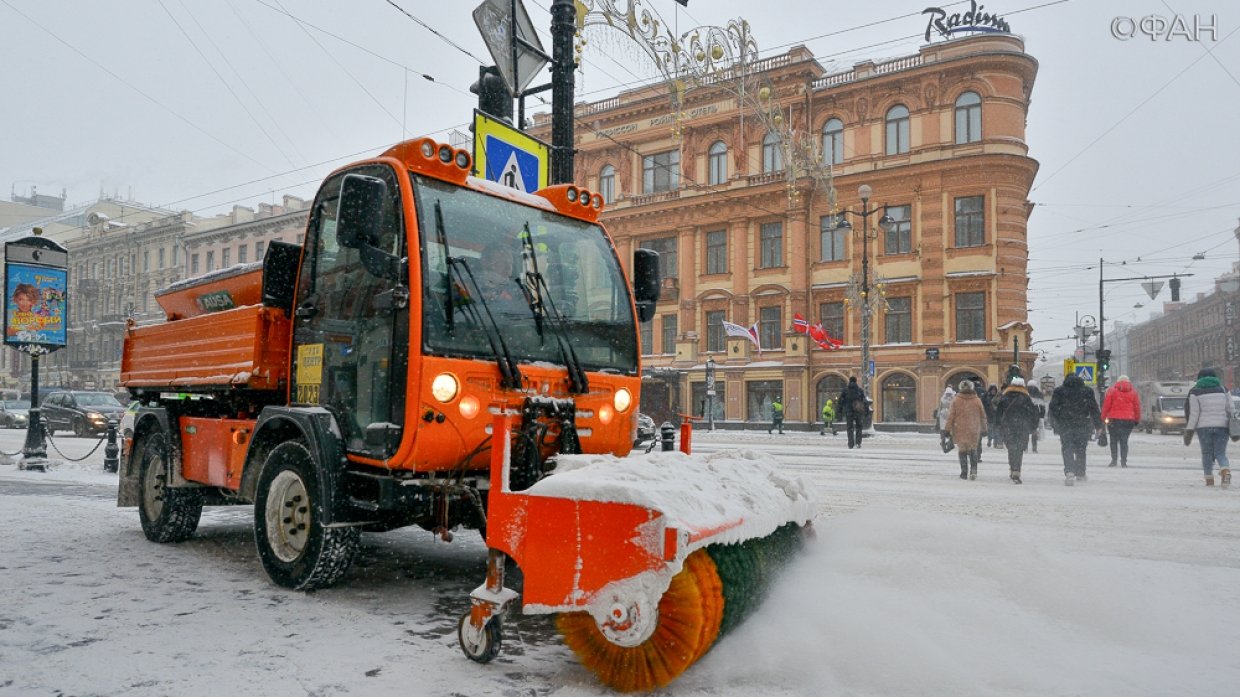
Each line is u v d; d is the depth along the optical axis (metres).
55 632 4.11
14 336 13.41
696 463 4.25
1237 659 3.73
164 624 4.27
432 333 4.39
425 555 6.31
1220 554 6.16
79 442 21.86
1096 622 4.23
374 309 4.65
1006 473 13.53
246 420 5.64
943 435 18.47
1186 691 3.31
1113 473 13.77
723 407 37.34
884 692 3.30
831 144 35.62
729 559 3.80
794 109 36.00
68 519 7.96
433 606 4.71
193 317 6.52
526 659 3.75
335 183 5.20
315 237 5.30
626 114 40.31
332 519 4.64
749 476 4.51
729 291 37.78
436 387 4.33
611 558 3.26
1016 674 3.47
